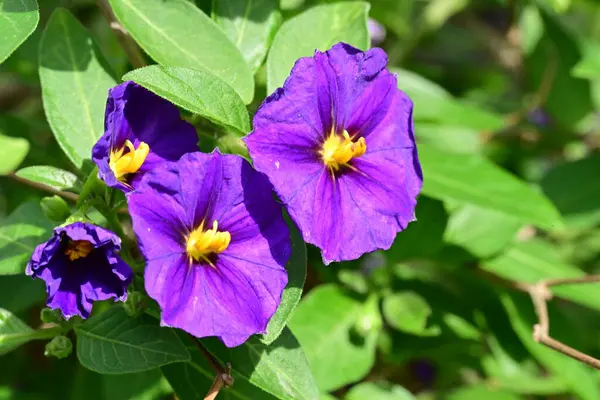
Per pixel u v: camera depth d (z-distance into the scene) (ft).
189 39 0.86
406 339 1.03
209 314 0.78
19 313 1.01
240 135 0.81
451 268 1.06
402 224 0.82
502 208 0.94
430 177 0.95
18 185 1.09
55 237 0.77
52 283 0.77
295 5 1.06
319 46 0.89
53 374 1.10
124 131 0.81
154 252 0.76
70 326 0.83
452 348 1.04
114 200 0.84
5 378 1.10
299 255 0.82
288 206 0.79
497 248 1.02
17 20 0.81
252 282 0.79
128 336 0.81
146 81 0.79
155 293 0.75
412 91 1.10
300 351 0.84
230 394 0.88
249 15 0.91
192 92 0.80
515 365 1.10
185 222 0.78
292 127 0.80
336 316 0.99
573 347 1.05
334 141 0.82
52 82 0.87
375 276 1.01
